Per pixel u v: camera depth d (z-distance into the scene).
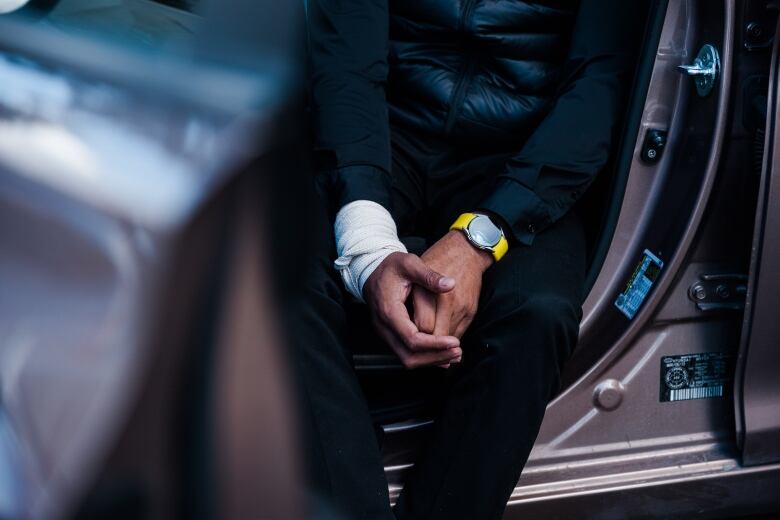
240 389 0.65
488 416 1.42
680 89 1.58
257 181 0.65
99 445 0.58
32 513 0.58
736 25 1.52
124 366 0.59
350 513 1.31
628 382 1.66
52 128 0.67
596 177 1.62
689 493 1.67
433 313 1.39
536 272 1.47
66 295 0.61
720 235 1.62
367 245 1.43
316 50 1.59
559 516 1.63
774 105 1.48
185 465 0.63
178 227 0.62
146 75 0.72
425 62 1.64
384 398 1.53
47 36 0.78
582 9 1.61
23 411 0.60
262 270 0.66
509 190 1.49
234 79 0.71
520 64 1.62
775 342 1.62
